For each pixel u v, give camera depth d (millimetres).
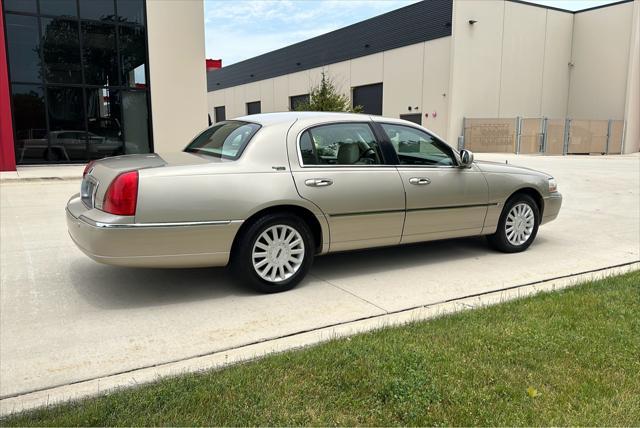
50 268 5492
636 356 3309
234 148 4758
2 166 14344
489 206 5953
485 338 3549
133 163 4520
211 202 4293
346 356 3262
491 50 31281
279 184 4566
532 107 33938
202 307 4406
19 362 3412
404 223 5324
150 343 3705
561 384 2975
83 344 3684
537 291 4777
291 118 4949
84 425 2564
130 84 17562
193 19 17984
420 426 2598
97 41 16938
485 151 30375
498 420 2639
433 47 31203
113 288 4875
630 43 32344
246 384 2949
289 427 2570
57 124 16734
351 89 38438
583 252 6406
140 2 17328
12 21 15742
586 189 12781
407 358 3219
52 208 9117
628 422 2625
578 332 3668
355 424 2609
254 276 4613
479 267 5695
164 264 4289
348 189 4914
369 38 36250
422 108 32344
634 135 33844
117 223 4062
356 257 6062
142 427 2549
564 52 35062
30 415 2701
